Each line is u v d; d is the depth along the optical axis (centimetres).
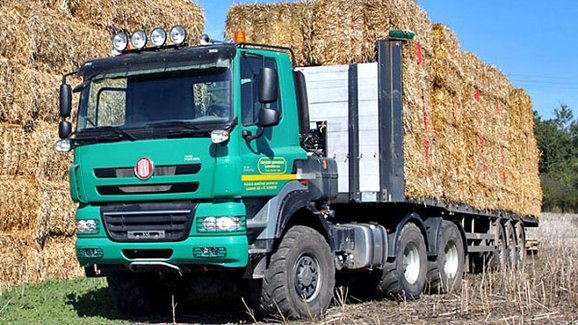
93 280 1188
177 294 1009
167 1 1481
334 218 1084
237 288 895
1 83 1121
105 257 844
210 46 831
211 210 800
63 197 1200
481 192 1427
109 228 843
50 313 921
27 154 1161
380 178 1054
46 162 1180
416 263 1139
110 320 894
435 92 1241
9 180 1140
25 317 886
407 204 1117
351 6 1109
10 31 1147
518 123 1738
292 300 859
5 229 1134
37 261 1162
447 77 1257
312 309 886
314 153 977
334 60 1112
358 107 1073
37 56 1181
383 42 1075
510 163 1667
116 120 854
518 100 1739
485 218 1527
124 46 894
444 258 1220
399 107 1070
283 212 855
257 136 834
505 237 1622
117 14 1346
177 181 811
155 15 1427
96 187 854
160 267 831
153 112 837
